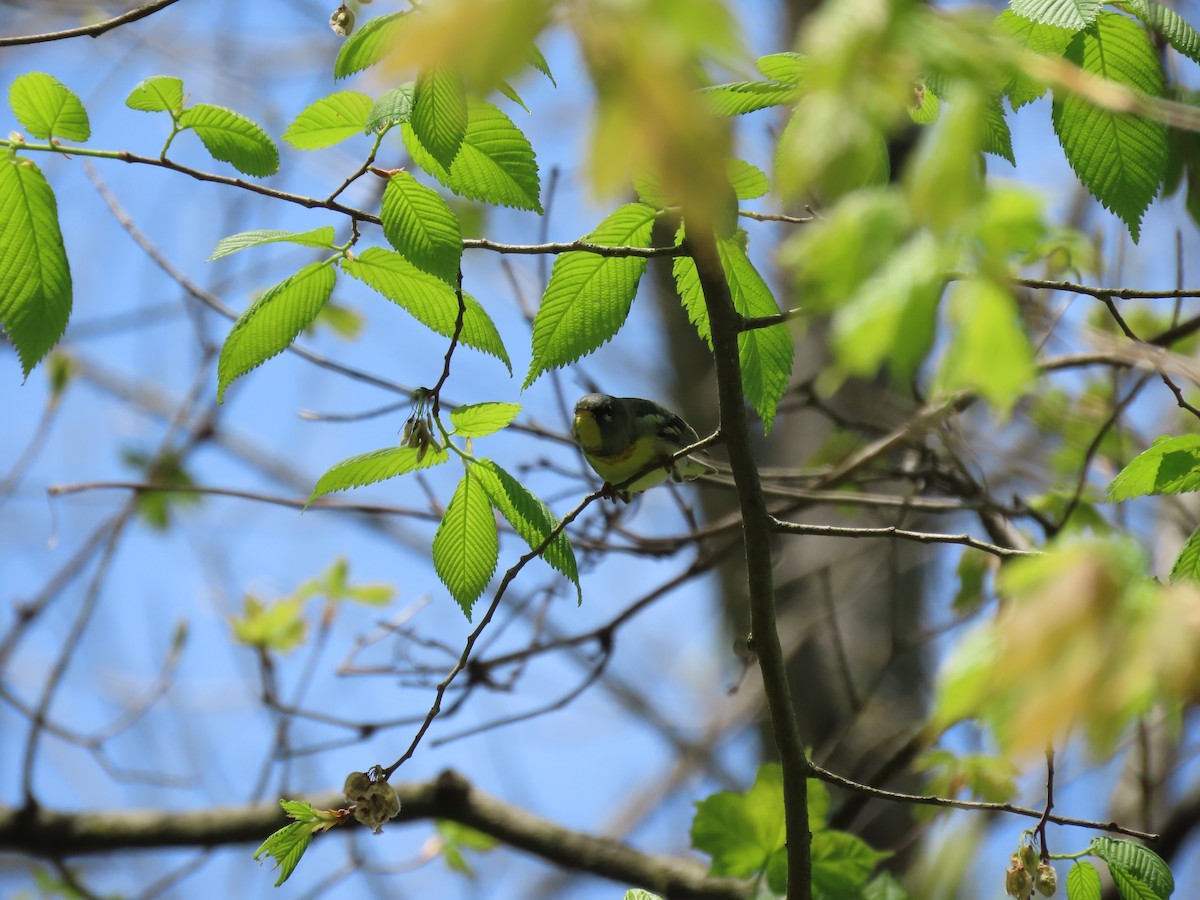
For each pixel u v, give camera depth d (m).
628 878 11.02
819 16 3.02
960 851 11.50
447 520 6.36
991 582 11.05
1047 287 6.32
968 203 2.87
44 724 11.84
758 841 8.47
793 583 15.00
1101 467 12.33
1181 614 3.07
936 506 10.86
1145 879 6.16
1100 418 12.48
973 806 6.48
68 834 11.66
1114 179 6.41
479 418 6.14
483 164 6.02
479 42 2.74
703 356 18.61
